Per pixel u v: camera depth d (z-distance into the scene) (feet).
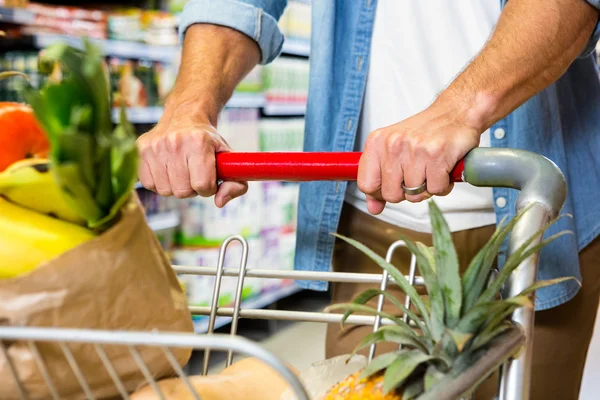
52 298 2.09
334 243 4.86
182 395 2.44
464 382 2.11
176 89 4.04
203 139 3.39
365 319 3.27
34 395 2.20
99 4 10.30
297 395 1.67
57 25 8.72
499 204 4.33
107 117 1.89
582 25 3.40
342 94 4.70
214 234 10.73
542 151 4.33
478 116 3.14
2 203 2.14
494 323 2.25
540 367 4.49
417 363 2.20
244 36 4.37
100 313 2.18
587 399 6.14
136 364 2.35
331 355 4.65
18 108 2.31
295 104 13.07
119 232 2.18
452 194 4.45
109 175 2.01
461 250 4.52
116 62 9.46
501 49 3.29
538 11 3.33
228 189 3.51
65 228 2.16
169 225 10.28
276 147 12.53
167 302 2.37
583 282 4.48
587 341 4.59
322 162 3.21
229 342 1.69
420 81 4.53
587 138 4.49
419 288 4.42
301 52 13.02
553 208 2.62
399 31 4.55
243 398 2.64
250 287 11.55
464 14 4.42
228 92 4.24
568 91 4.49
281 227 12.39
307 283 4.88
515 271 2.43
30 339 1.85
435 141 2.97
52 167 1.86
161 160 3.48
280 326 12.12
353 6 4.61
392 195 3.14
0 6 8.04
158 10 10.66
